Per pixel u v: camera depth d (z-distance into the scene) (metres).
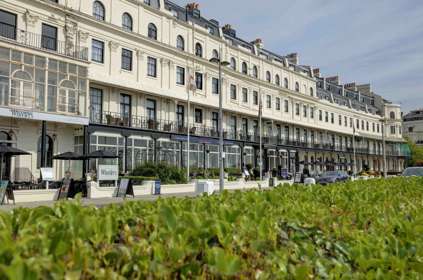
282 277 2.21
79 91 25.09
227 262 1.98
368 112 77.06
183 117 37.38
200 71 39.25
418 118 100.19
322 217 3.57
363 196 5.32
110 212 3.01
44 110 23.06
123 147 30.12
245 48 47.22
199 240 2.25
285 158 51.78
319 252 2.68
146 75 33.34
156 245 2.10
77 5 28.02
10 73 21.64
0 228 2.34
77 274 1.68
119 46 31.05
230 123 43.78
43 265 1.56
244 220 2.77
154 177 25.58
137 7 32.91
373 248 2.66
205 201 3.87
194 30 38.81
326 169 60.66
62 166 26.72
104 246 2.19
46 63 23.31
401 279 2.32
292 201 4.47
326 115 62.91
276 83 52.00
